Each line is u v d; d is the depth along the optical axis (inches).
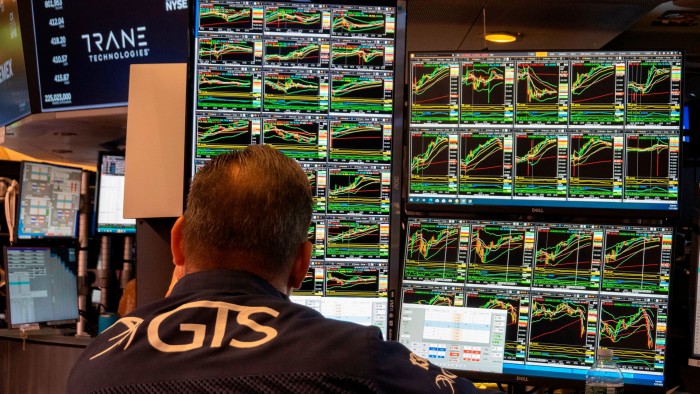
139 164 88.0
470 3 95.8
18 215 155.1
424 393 42.1
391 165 83.4
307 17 83.5
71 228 166.7
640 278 80.6
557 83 82.4
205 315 42.6
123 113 141.3
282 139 83.3
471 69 83.4
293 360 40.0
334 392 39.5
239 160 47.1
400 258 83.9
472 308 82.4
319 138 83.4
